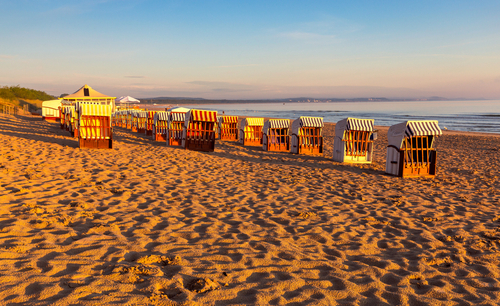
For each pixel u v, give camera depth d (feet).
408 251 14.15
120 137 61.31
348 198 23.84
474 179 33.24
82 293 8.48
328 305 9.07
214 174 30.60
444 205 22.71
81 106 42.16
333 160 44.65
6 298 7.90
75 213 16.31
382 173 36.22
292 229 16.38
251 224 16.49
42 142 45.24
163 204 19.44
